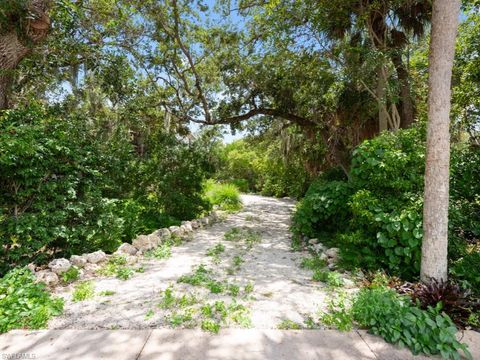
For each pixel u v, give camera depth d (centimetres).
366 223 384
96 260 391
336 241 484
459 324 241
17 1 346
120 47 647
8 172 344
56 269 340
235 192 1230
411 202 359
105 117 768
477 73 603
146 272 374
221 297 297
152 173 697
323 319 248
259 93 890
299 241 566
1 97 416
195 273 368
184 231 623
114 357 194
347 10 608
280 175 1711
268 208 1154
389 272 353
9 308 242
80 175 420
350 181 524
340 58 675
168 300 279
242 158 2312
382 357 201
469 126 678
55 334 221
